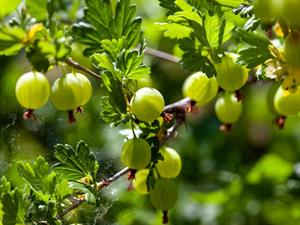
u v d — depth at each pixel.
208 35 0.61
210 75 0.61
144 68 0.60
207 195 0.94
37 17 0.62
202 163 0.96
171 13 0.63
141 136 0.63
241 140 1.00
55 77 0.78
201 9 0.62
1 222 0.62
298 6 0.54
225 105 0.69
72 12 0.73
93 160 0.62
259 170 0.94
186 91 0.65
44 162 0.62
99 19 0.65
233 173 0.95
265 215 0.94
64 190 0.62
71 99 0.59
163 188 0.62
